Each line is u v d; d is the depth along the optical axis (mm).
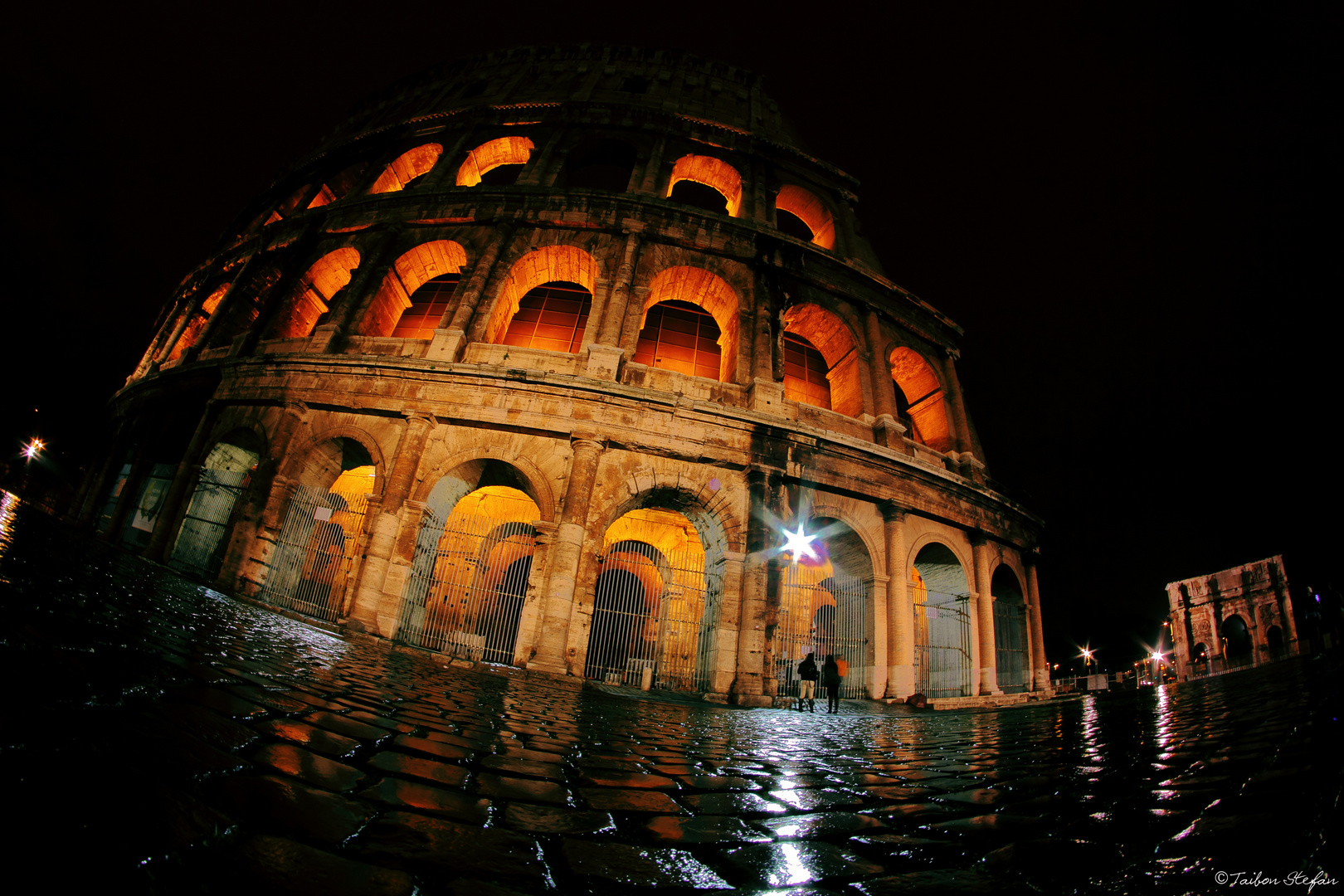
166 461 28203
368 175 31828
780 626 20531
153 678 4508
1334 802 3455
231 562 19938
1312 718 8609
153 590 12008
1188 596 58594
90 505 27484
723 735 10047
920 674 26594
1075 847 3137
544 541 19766
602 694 16422
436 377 21750
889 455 23641
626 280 24656
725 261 26719
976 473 27984
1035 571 28359
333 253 27547
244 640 9109
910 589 22969
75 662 4180
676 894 2414
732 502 21453
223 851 2059
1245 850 2824
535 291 28438
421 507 20281
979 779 5922
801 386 29203
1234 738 7648
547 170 29219
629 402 21484
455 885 2193
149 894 1604
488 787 3832
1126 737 9398
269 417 22812
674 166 30766
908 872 2805
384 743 4566
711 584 21703
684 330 28359
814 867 2867
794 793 4918
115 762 2600
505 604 22359
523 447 21078
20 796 2010
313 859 2172
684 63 37312
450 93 36062
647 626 25766
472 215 26609
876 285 29453
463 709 8227
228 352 26578
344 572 22766
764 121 35406
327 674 8336
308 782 3072
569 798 3920
